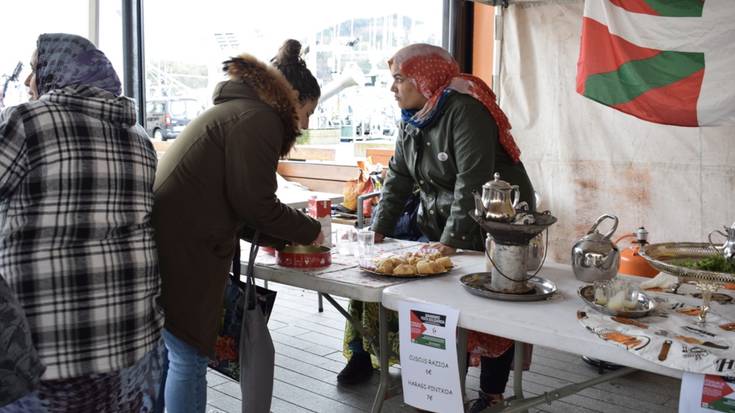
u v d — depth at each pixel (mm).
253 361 2145
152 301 1694
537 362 3512
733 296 1984
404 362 1954
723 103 3277
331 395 3105
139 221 1649
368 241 2439
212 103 2064
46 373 1493
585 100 4188
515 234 1896
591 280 2125
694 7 3316
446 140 2590
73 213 1511
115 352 1565
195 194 1926
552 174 4355
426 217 2820
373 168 4793
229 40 6074
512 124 4445
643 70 3445
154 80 6066
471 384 3227
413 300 1915
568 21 4172
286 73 2141
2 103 3037
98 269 1540
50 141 1490
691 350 1510
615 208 4184
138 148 1657
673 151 3961
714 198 3875
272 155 1968
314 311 4469
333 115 6410
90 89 1585
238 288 2197
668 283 2090
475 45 5125
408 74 2631
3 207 1523
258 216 1975
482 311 1805
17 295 1485
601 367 3354
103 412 1608
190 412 2049
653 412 2910
